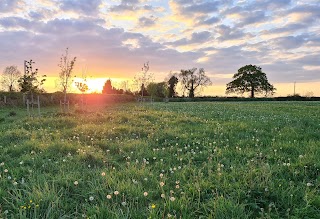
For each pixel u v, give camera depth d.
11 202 4.73
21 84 24.50
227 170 6.44
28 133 11.11
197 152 8.19
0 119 18.48
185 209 4.37
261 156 7.34
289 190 5.04
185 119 15.74
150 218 4.00
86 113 19.86
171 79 113.56
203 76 113.50
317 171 6.14
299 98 90.19
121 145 9.02
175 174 6.06
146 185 5.55
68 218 4.29
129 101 62.00
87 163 7.20
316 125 13.12
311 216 4.24
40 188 5.14
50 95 41.47
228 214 4.22
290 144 8.66
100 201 4.77
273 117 17.72
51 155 7.82
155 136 10.69
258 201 4.76
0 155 7.80
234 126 13.02
